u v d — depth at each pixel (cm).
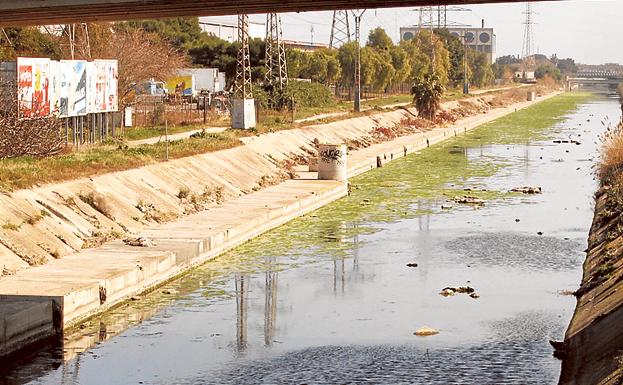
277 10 3950
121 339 2905
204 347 2855
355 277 3744
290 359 2744
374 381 2552
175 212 4562
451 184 6538
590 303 3033
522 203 5650
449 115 12775
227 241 4172
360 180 6775
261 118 8556
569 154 8550
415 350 2816
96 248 3691
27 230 3525
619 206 4450
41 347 2809
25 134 4662
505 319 3131
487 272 3822
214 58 13138
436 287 3588
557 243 4391
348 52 14925
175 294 3441
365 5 3734
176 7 3862
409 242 4444
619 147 6062
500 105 17488
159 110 8025
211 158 5728
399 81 17262
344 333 2998
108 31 9225
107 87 5841
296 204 5094
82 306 3011
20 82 4675
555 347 2817
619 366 2183
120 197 4341
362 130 9425
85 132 6009
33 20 4425
